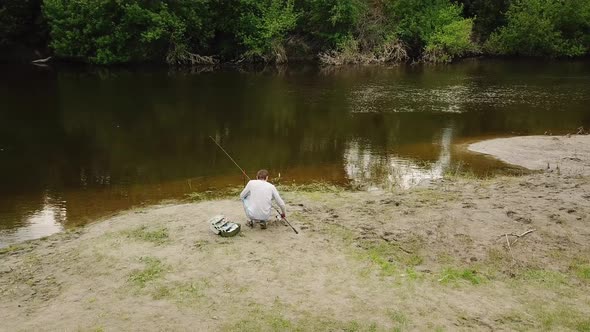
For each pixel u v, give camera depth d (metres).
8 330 6.19
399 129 18.42
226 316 6.38
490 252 8.06
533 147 15.75
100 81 28.69
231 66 35.56
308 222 9.30
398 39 37.81
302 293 6.89
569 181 11.88
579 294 6.92
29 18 35.28
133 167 14.07
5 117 20.00
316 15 36.19
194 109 21.75
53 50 35.25
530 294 6.91
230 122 19.56
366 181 12.67
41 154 15.36
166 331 6.09
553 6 38.47
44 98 23.69
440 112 21.16
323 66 35.81
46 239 9.18
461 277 7.34
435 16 37.88
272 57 36.50
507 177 12.73
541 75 30.98
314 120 19.81
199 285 7.12
